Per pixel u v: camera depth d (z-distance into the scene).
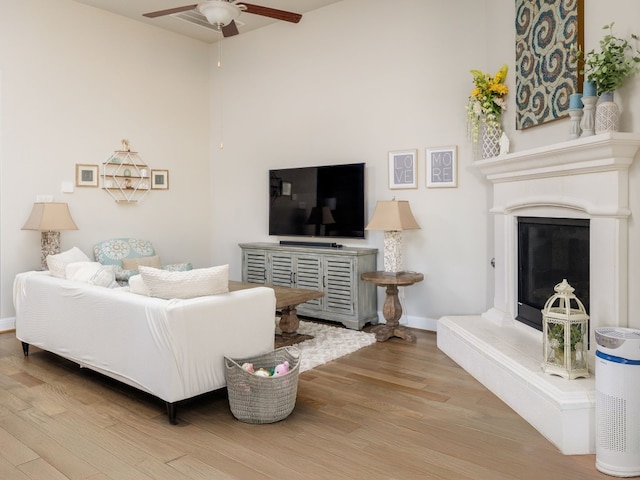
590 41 2.88
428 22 4.68
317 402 2.98
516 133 3.84
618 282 2.56
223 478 2.12
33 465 2.23
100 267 3.49
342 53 5.29
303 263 5.21
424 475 2.14
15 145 4.84
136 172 5.88
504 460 2.27
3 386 3.26
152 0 5.24
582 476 2.13
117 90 5.67
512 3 3.87
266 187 6.08
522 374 2.74
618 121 2.57
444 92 4.61
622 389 2.10
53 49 5.10
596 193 2.71
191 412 2.85
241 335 2.97
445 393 3.12
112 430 2.60
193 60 6.46
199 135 6.57
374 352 4.04
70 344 3.34
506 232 3.80
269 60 5.96
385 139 5.00
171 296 2.80
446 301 4.67
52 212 4.73
